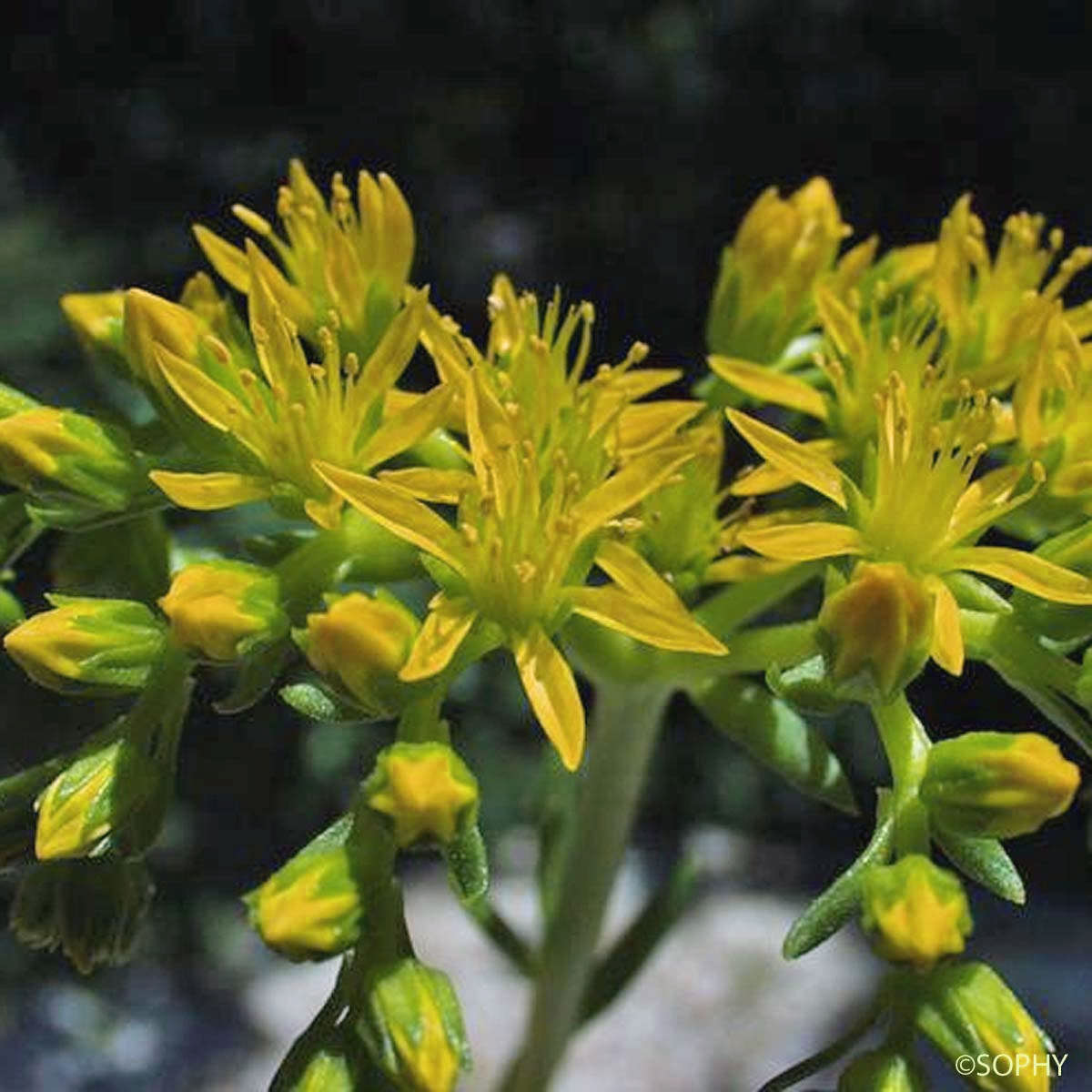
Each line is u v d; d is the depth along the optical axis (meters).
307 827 0.29
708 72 0.34
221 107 0.35
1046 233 0.33
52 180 0.34
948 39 0.33
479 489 0.12
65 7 0.35
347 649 0.12
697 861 0.14
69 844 0.12
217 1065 0.25
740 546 0.14
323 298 0.13
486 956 0.25
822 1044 0.24
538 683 0.12
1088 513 0.13
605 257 0.33
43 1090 0.25
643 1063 0.24
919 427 0.12
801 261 0.14
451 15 0.35
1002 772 0.12
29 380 0.29
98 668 0.12
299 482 0.12
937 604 0.12
